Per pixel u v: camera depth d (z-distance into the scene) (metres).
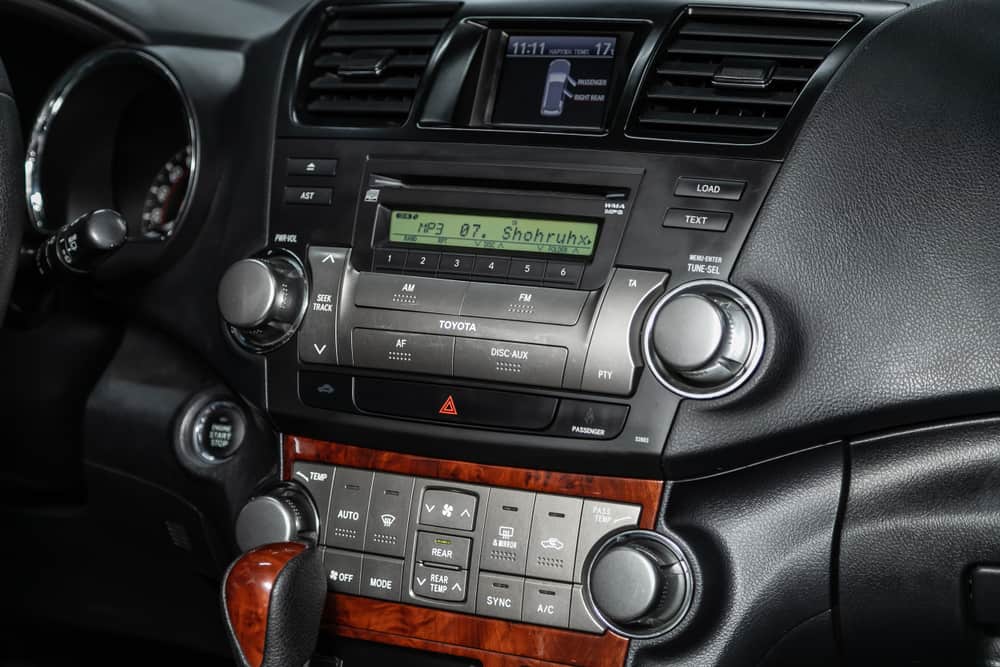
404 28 1.32
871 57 1.14
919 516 1.12
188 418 1.38
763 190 1.11
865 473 1.13
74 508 1.58
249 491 1.33
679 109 1.17
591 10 1.24
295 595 1.07
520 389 1.15
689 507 1.15
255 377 1.28
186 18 1.43
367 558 1.23
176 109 1.45
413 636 1.22
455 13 1.30
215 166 1.36
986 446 1.10
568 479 1.17
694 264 1.11
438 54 1.28
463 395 1.18
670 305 1.06
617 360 1.11
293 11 1.48
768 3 1.20
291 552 1.09
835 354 1.09
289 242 1.27
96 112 1.46
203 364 1.40
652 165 1.14
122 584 1.65
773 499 1.14
